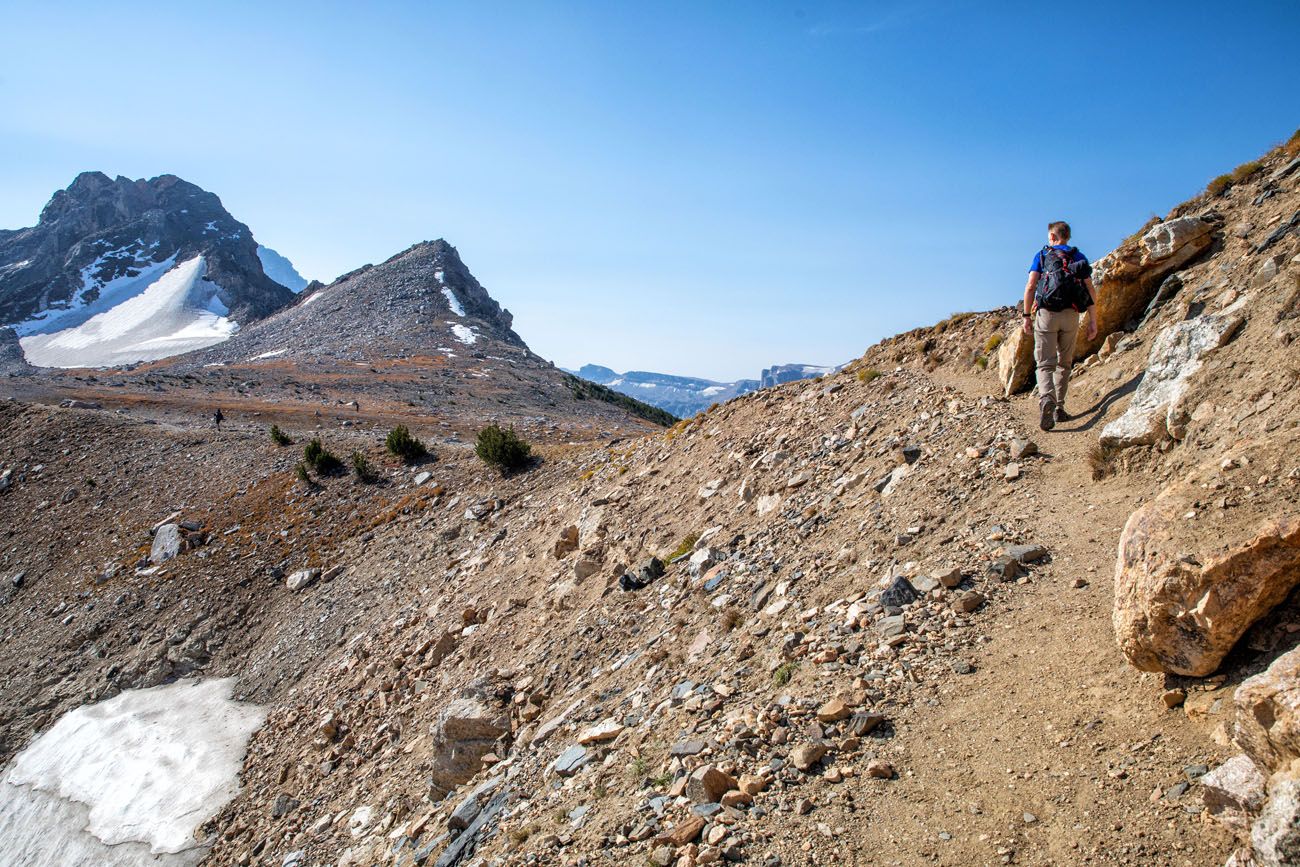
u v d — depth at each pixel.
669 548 15.77
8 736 26.59
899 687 6.91
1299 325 7.21
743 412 20.89
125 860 18.45
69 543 39.22
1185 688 5.31
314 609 28.80
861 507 11.20
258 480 41.09
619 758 8.27
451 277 196.00
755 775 6.54
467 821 9.55
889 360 18.16
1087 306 9.75
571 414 89.62
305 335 156.50
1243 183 11.70
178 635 29.50
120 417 57.22
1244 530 5.07
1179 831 4.48
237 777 20.67
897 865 5.17
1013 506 8.84
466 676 16.77
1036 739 5.67
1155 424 8.04
